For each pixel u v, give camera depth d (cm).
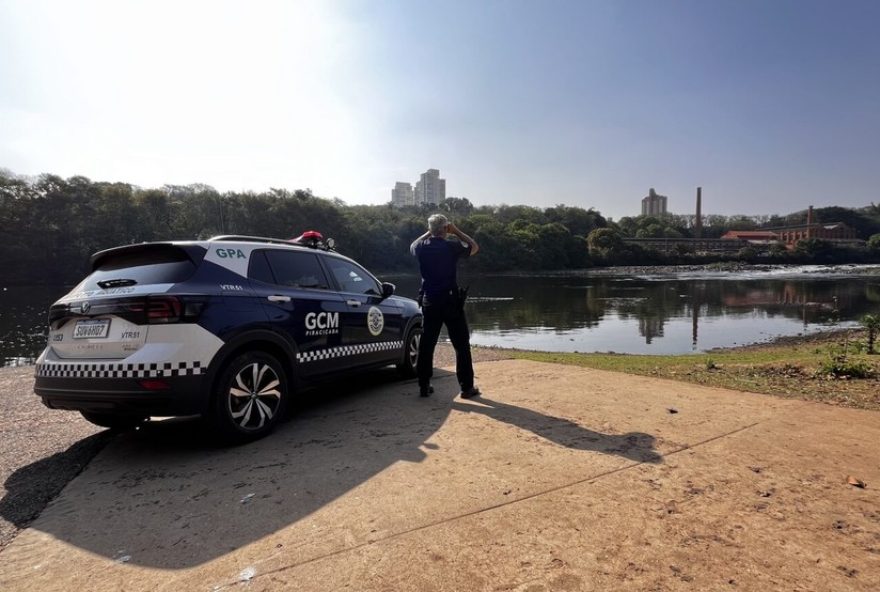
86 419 442
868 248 13350
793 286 5434
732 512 251
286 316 433
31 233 5734
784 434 369
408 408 470
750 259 12838
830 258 13075
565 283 6309
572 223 14588
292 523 254
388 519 253
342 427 417
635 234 16062
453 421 419
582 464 316
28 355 1452
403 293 4041
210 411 369
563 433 379
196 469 336
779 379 600
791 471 301
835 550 217
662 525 240
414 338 642
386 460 335
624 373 634
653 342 1888
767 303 3612
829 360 654
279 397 415
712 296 4225
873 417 412
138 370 338
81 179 6275
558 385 554
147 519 266
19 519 277
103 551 236
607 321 2584
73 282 5931
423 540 232
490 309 3200
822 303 3616
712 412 431
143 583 208
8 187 5738
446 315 498
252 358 395
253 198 7819
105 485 315
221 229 7331
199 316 362
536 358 898
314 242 539
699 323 2514
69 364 362
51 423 477
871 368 641
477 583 199
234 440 380
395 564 213
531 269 10169
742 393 506
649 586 194
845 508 254
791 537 228
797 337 2002
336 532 243
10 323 2223
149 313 347
